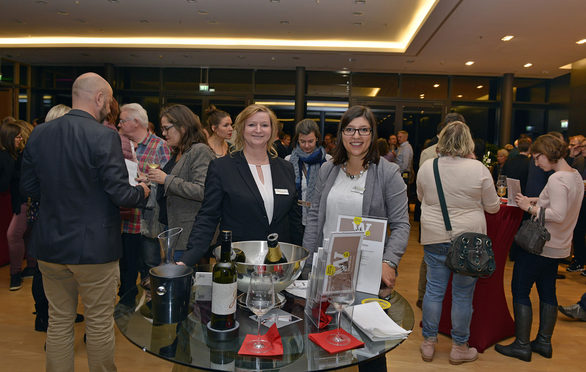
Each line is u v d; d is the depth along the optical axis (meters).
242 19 6.43
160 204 2.42
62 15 6.45
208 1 5.67
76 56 8.46
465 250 2.16
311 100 9.35
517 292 2.62
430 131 9.34
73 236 1.65
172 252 1.39
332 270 1.13
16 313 3.04
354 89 9.29
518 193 2.64
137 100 9.37
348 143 1.76
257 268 1.18
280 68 9.13
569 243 2.52
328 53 7.67
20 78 9.19
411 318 1.27
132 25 6.89
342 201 1.82
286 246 1.48
